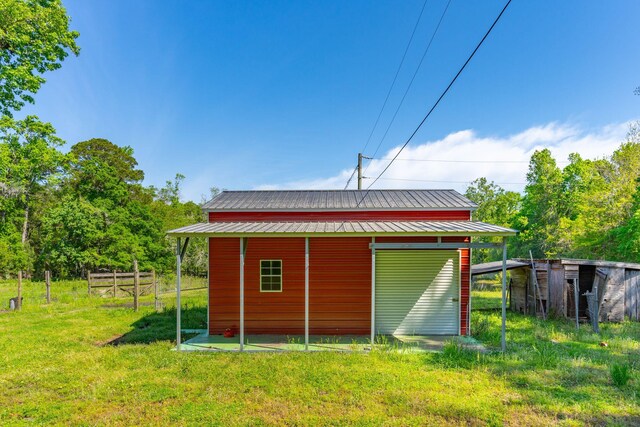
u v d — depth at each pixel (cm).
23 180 2253
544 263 1213
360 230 775
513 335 896
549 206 2614
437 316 934
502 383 576
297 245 937
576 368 644
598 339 861
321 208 980
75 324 1059
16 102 1584
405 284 939
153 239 2659
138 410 491
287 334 922
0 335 918
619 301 1127
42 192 2797
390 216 982
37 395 540
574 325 1052
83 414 481
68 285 2136
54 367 662
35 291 1872
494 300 1636
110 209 2622
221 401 516
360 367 649
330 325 923
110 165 2962
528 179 2800
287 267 934
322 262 930
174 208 3441
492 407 493
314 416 470
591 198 1855
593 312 998
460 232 754
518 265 1255
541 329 977
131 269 2441
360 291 928
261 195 1150
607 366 660
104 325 1044
